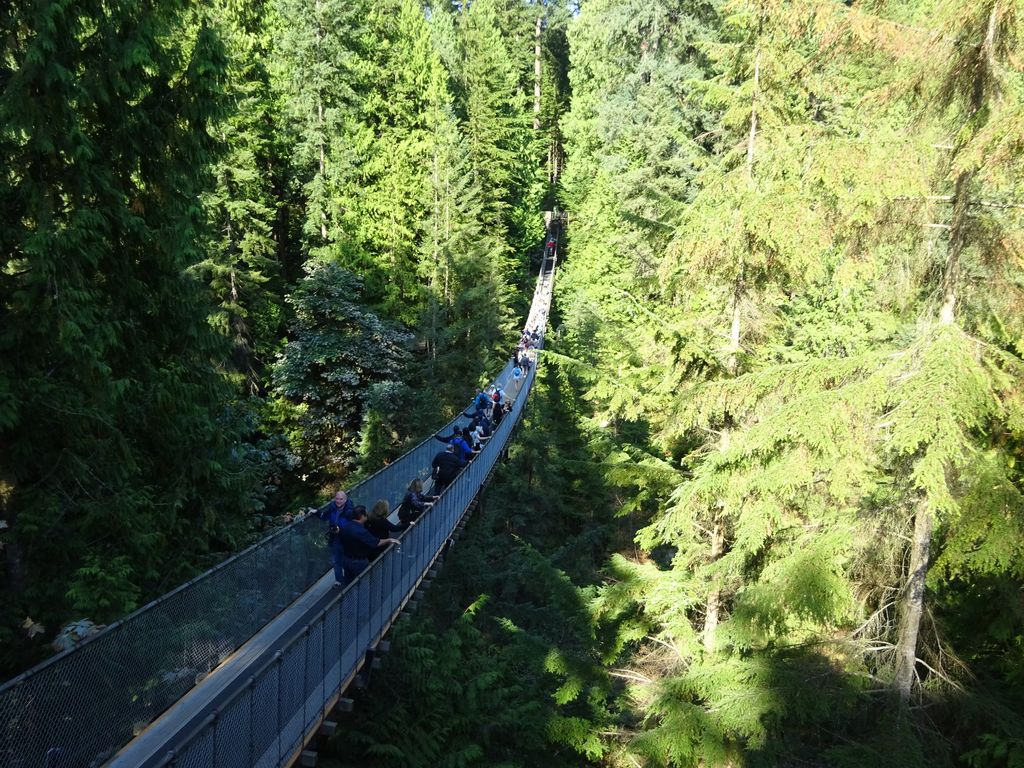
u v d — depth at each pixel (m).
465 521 15.00
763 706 7.11
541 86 67.88
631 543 18.89
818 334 13.97
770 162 7.84
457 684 10.27
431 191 31.48
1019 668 7.44
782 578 6.87
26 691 4.54
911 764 6.26
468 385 28.19
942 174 6.50
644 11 24.30
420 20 41.88
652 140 23.05
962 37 6.08
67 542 8.09
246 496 11.07
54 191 7.62
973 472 6.21
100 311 7.88
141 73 8.23
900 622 7.35
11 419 6.78
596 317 27.20
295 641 6.23
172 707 6.38
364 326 23.23
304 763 6.75
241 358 22.00
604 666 9.63
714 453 7.90
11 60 7.65
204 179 9.41
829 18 6.46
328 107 28.89
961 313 6.89
